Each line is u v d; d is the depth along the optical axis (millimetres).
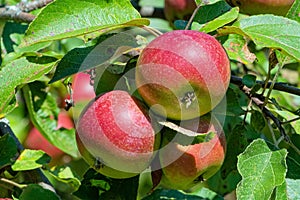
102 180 878
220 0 860
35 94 1080
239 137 887
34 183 901
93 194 882
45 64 819
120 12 796
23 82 801
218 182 1052
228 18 821
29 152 883
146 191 935
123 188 874
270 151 790
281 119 929
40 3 1034
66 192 1045
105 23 787
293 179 831
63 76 802
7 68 814
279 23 794
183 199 942
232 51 870
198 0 854
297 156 859
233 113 886
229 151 893
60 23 774
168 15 1086
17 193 903
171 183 830
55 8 775
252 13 922
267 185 769
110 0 793
